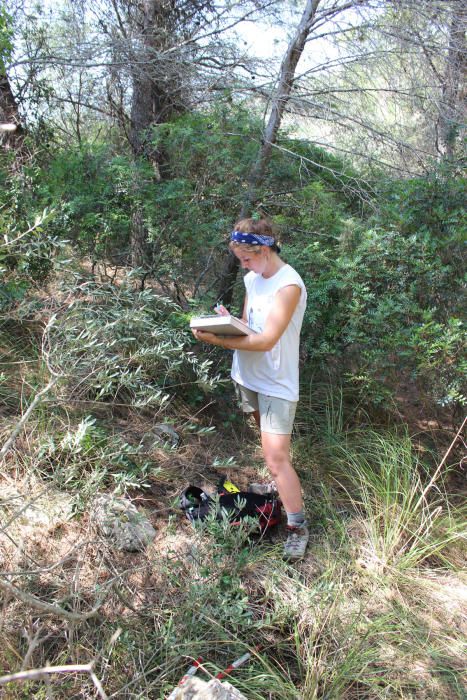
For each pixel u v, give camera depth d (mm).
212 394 4246
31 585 2453
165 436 3729
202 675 2367
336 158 5277
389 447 3844
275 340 2744
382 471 3635
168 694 2244
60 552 2660
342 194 5078
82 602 2432
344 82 4746
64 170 4402
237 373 3156
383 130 4938
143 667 2254
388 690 2492
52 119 5512
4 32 4121
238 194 4559
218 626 2473
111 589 2441
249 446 4016
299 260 4246
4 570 2455
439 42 4613
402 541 3291
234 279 4641
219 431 4086
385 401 4125
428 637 2754
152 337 3596
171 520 2986
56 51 5234
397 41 4473
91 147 4730
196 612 2484
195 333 2861
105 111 5582
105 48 5121
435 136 5199
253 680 2355
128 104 5551
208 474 3631
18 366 3680
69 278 3814
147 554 2801
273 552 3064
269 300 2871
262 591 2830
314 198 4570
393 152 4980
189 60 5055
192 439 3889
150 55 5137
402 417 4316
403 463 3650
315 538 3246
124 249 4539
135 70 5023
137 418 3758
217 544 2764
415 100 4922
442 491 3799
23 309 3510
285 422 2947
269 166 4750
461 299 4004
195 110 5250
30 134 5055
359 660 2549
